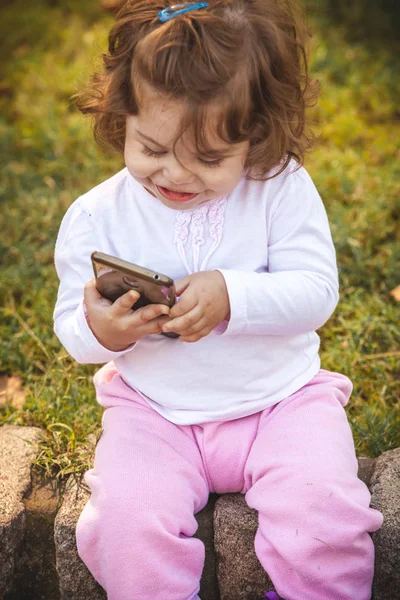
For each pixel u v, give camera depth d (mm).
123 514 1528
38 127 3373
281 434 1629
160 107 1384
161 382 1658
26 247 2713
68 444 1855
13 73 3781
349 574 1548
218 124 1394
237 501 1687
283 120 1513
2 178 3123
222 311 1549
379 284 2629
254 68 1415
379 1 4379
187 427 1673
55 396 2080
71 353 1660
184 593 1536
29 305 2609
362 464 1812
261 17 1440
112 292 1537
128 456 1607
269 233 1641
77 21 4121
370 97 3650
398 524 1600
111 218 1648
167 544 1521
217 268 1612
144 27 1437
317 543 1524
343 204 2947
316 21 4113
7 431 1923
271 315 1570
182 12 1408
